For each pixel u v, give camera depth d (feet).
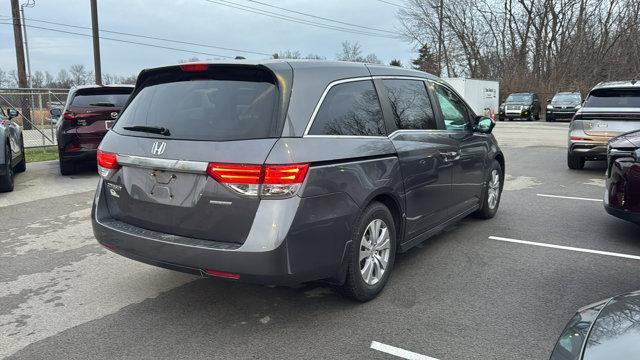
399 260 16.03
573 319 7.63
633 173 16.16
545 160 39.93
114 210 12.65
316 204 10.70
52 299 13.26
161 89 12.48
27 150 48.14
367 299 12.78
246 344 10.84
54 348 10.75
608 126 30.27
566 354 6.73
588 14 134.92
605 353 6.31
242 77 11.49
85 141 31.04
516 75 135.44
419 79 15.71
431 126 15.53
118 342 10.98
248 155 10.27
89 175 33.12
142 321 11.97
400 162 13.32
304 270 10.66
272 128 10.55
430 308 12.51
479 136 18.85
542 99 129.49
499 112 100.12
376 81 13.58
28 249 17.47
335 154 11.19
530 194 26.25
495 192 21.06
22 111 54.80
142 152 11.53
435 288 13.75
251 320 11.96
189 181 10.91
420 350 10.55
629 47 133.08
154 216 11.55
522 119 96.84
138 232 11.70
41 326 11.75
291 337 11.12
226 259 10.32
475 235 18.71
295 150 10.43
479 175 18.84
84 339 11.12
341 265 11.59
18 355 10.47
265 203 10.21
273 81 11.09
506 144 52.31
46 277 14.84
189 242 10.85
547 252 16.74
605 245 17.47
